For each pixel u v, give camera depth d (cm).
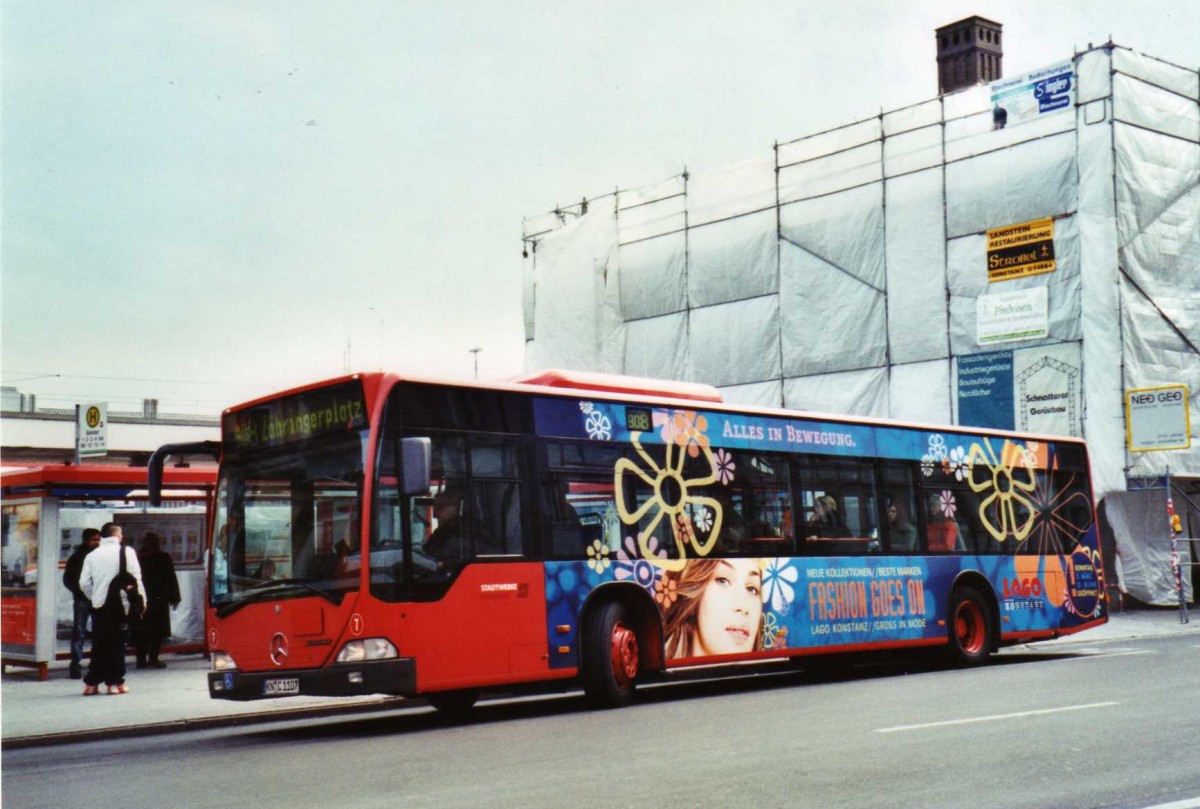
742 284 3562
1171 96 2975
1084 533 2012
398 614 1144
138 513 2022
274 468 1221
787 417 1583
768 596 1500
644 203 3812
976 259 3075
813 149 3412
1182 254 2958
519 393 1292
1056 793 701
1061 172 2923
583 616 1310
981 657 1795
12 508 1867
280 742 1127
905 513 1717
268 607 1183
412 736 1111
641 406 1410
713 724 1087
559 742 1002
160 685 1664
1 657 1827
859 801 685
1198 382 2939
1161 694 1195
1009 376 3002
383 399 1170
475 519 1223
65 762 1056
